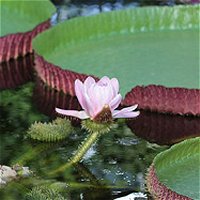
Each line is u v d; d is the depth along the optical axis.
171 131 4.33
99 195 3.86
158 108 4.43
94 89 3.81
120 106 4.45
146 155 4.12
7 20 5.16
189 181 3.86
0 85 4.72
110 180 3.94
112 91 3.81
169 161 3.93
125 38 5.02
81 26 4.97
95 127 3.87
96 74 4.69
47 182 3.91
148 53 4.88
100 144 4.18
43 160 4.06
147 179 3.89
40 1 5.18
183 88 4.40
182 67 4.74
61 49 4.90
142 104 4.43
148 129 4.33
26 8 5.21
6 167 3.95
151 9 5.06
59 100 4.57
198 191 3.82
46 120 4.38
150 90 4.41
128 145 4.18
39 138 4.18
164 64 4.77
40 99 4.57
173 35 5.05
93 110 3.84
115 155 4.10
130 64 4.77
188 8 5.07
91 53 4.88
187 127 4.38
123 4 5.51
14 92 4.65
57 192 3.84
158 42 4.98
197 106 4.41
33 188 3.83
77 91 3.82
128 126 4.33
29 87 4.70
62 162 4.05
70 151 4.12
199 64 4.77
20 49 4.91
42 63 4.65
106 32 5.02
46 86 4.65
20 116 4.41
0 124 4.34
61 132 4.18
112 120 3.88
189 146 3.95
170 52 4.88
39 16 5.15
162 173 3.89
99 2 5.53
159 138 4.27
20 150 4.13
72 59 4.83
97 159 4.07
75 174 3.97
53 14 5.20
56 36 4.89
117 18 5.04
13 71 4.86
